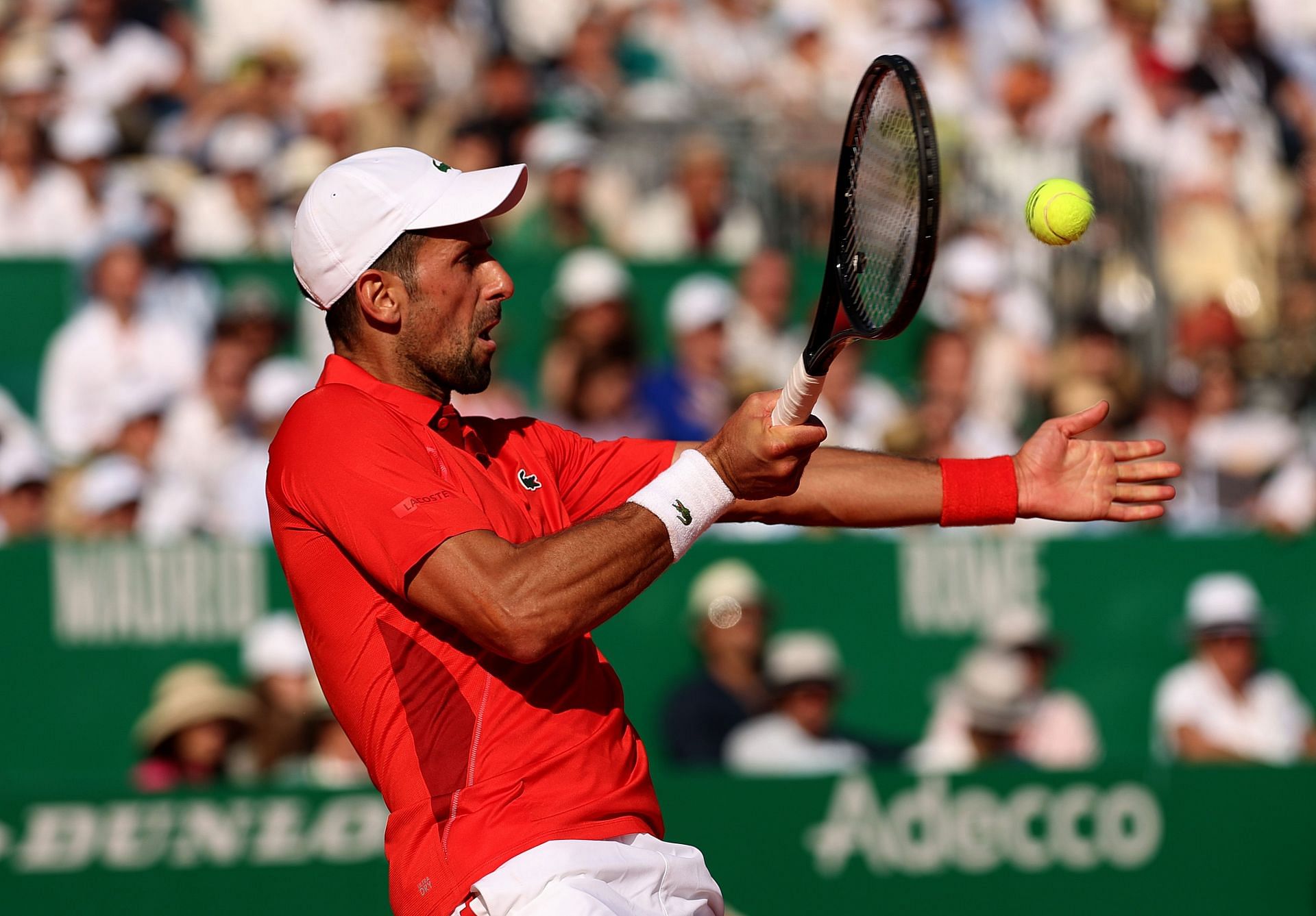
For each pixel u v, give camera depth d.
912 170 9.40
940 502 11.42
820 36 41.62
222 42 38.47
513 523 10.45
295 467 10.16
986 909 21.08
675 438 27.78
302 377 27.48
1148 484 12.89
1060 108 39.75
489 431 11.30
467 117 34.12
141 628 22.91
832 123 34.03
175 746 21.84
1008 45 41.66
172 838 19.78
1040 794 21.36
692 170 32.91
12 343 28.27
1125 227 32.38
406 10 38.25
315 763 22.11
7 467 25.80
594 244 32.12
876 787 21.06
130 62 35.56
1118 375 30.83
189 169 33.41
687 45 40.72
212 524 26.42
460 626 9.48
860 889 20.91
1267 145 39.03
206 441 27.03
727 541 24.09
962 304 30.97
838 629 24.23
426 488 9.80
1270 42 42.06
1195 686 24.88
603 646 23.45
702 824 20.73
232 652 23.02
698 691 23.44
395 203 10.48
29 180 31.39
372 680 10.07
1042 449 11.48
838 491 11.45
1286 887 21.56
